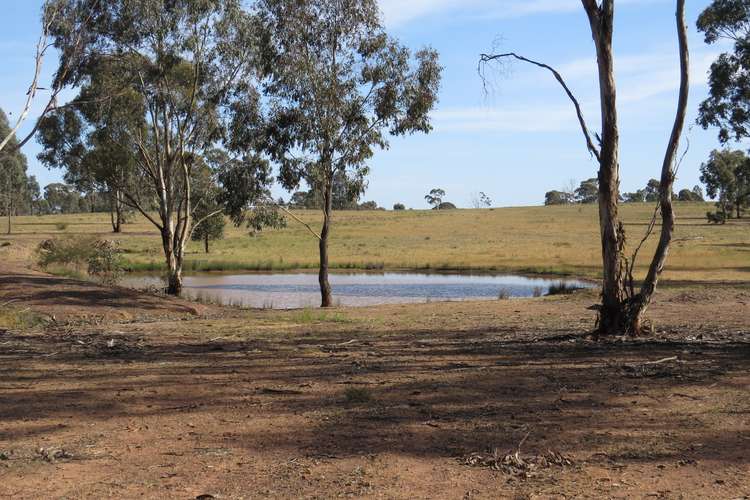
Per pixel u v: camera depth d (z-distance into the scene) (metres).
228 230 97.06
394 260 54.91
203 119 28.44
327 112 24.36
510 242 74.69
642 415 6.74
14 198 94.19
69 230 84.44
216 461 5.41
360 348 12.22
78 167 32.59
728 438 5.89
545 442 5.84
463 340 13.31
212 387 8.45
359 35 24.53
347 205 29.52
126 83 27.34
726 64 37.34
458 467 5.20
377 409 7.11
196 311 23.08
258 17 24.73
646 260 47.09
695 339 12.37
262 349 12.18
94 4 24.33
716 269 40.09
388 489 4.74
